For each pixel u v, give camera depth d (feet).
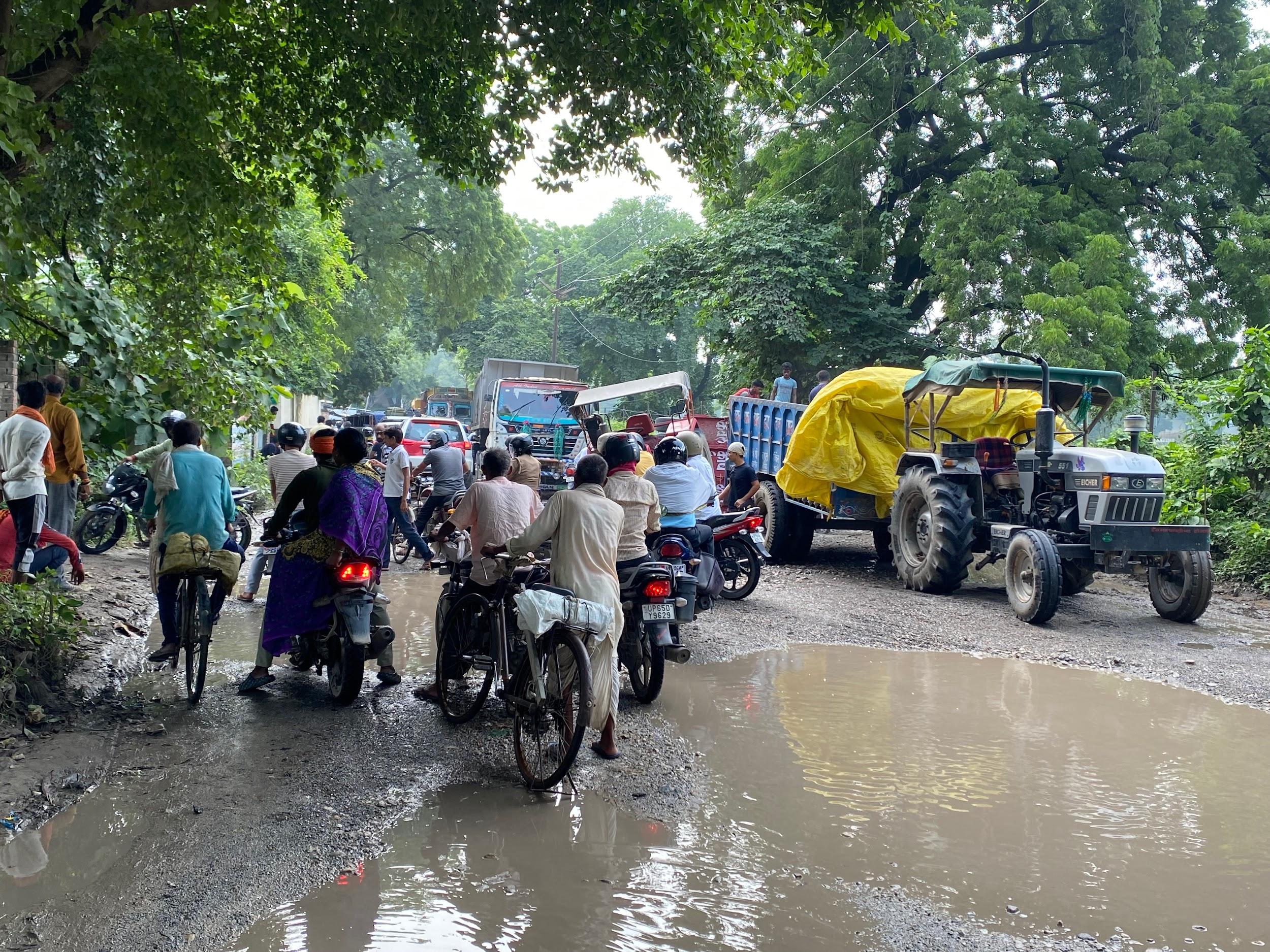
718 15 24.48
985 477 34.63
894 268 83.97
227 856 12.79
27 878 12.12
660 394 108.47
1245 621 31.14
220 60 27.76
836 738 18.19
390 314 144.05
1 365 27.35
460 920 11.30
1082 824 14.35
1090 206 72.08
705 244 79.10
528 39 23.44
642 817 14.39
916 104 74.13
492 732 18.31
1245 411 42.16
